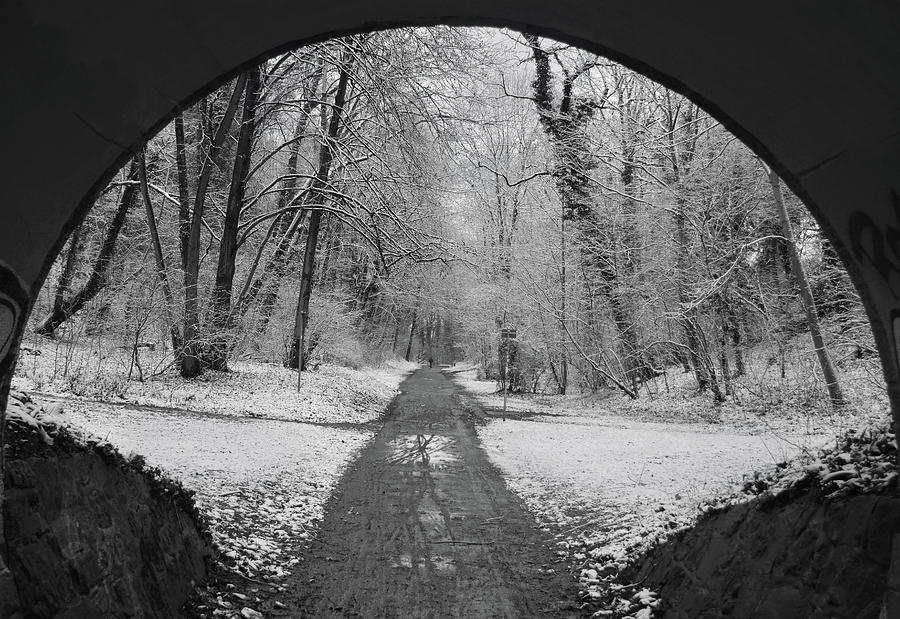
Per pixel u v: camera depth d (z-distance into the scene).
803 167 4.29
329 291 36.81
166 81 4.49
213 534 7.31
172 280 21.14
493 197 36.03
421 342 89.31
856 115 3.66
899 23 3.03
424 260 25.27
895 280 3.74
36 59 3.66
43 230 4.31
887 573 3.70
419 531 8.93
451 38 21.22
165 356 21.47
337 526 8.99
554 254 29.55
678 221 23.38
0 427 4.02
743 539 5.37
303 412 20.33
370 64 20.86
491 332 41.06
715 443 14.66
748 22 3.74
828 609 4.06
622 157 26.30
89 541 4.70
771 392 20.97
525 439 16.83
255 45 4.68
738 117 4.54
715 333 22.72
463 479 12.48
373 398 28.48
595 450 14.53
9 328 4.12
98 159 4.48
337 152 23.25
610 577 7.02
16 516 4.08
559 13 4.61
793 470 5.64
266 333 31.34
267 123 25.22
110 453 5.47
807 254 22.19
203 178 22.44
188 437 12.77
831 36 3.41
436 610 6.26
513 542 8.53
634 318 26.64
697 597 5.42
